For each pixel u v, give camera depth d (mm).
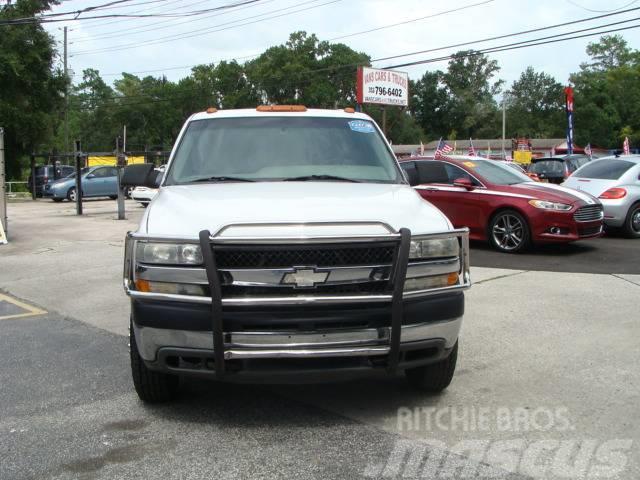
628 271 9203
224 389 4785
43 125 34875
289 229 3744
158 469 3557
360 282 3748
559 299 7516
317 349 3701
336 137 5422
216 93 86438
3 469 3574
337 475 3475
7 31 32906
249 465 3594
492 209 10945
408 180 5355
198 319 3732
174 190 4730
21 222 18172
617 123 82750
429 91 111438
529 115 108375
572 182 13469
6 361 5570
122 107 89188
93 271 10062
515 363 5297
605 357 5430
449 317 4000
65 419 4270
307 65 81062
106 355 5738
